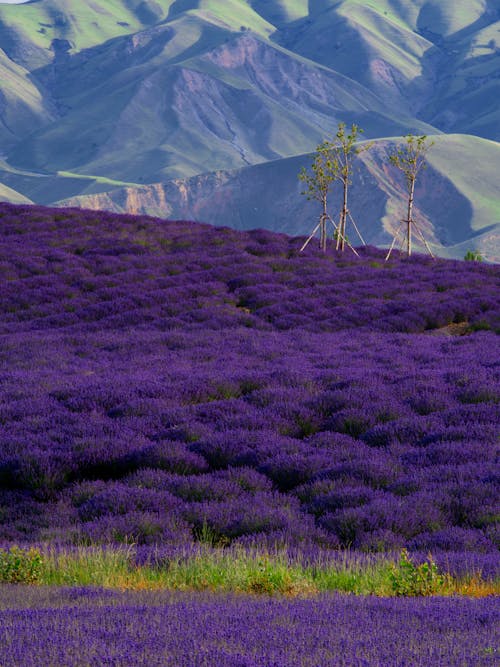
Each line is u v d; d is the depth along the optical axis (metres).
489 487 28.39
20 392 46.34
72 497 32.31
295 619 12.86
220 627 12.12
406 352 59.69
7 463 33.75
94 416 40.97
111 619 12.73
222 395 46.31
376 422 39.75
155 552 21.94
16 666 10.08
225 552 22.64
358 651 10.81
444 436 35.97
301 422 40.34
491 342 64.50
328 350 62.16
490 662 10.32
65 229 109.44
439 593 17.34
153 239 107.12
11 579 20.23
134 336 66.50
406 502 27.50
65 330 70.31
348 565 20.33
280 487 32.94
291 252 105.81
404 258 111.62
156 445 35.56
